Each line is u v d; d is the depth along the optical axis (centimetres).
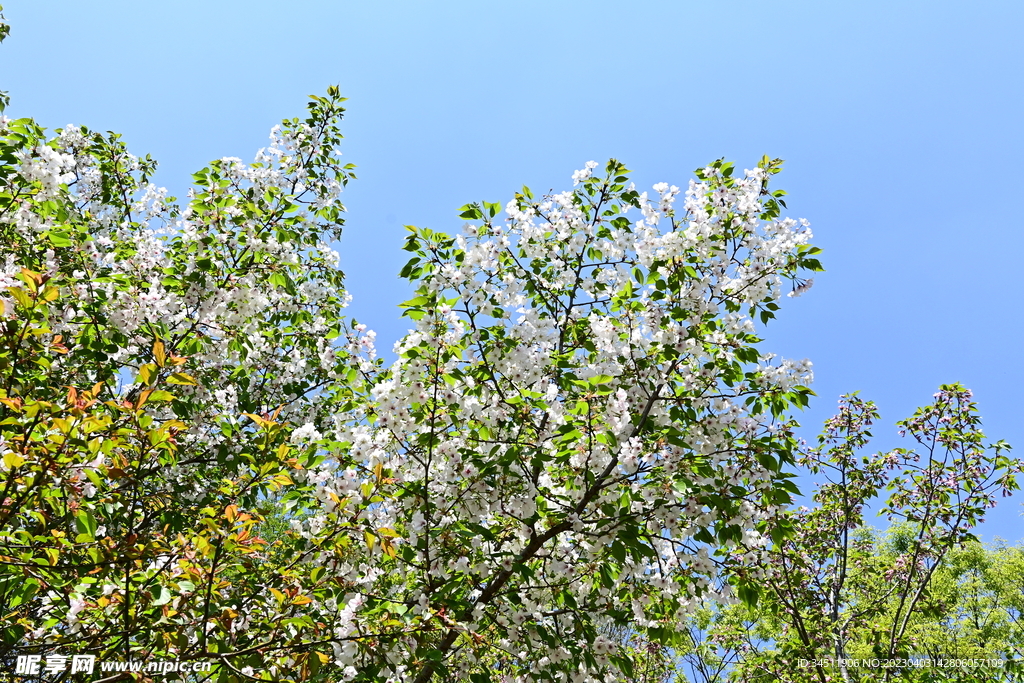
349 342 527
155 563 388
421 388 489
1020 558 1644
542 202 602
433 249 523
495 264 543
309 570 404
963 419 968
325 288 813
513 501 506
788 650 970
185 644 346
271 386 738
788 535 507
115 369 635
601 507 477
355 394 537
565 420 516
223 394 618
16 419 337
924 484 969
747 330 557
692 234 572
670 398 521
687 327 545
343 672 399
